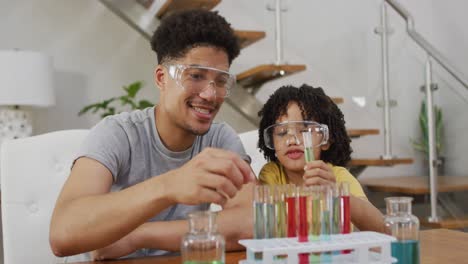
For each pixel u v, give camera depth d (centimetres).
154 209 71
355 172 307
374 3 302
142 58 307
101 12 301
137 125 111
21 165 122
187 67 93
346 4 312
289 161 104
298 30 304
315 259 58
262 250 56
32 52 244
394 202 64
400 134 301
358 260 59
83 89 295
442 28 373
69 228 76
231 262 79
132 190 73
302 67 267
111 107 299
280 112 123
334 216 63
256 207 63
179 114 99
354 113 307
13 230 118
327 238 61
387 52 299
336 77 310
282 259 57
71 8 295
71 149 129
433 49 272
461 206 269
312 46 307
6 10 282
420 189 270
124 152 106
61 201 86
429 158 273
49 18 290
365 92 307
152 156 112
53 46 290
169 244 89
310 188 62
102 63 300
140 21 272
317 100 123
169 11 270
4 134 247
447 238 97
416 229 63
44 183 124
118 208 72
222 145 122
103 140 102
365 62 307
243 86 317
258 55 305
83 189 89
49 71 253
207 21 97
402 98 295
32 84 243
